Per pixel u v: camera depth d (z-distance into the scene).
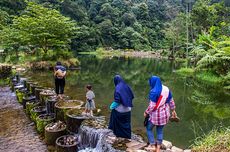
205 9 32.22
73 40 55.69
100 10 70.81
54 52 24.19
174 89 14.73
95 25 65.56
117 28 67.25
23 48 27.23
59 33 23.38
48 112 9.01
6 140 7.21
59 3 57.91
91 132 6.35
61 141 6.66
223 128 7.71
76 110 7.98
